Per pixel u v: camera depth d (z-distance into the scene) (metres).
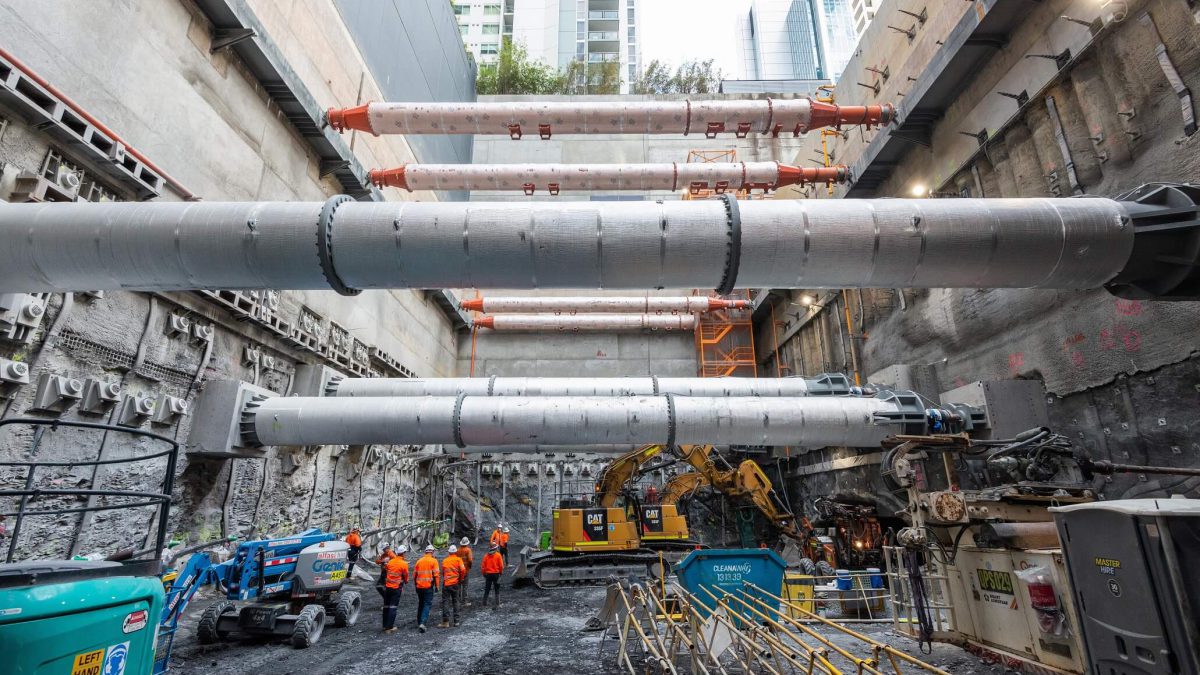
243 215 8.05
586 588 17.58
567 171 21.17
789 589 11.95
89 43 10.09
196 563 8.94
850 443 14.26
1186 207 7.73
